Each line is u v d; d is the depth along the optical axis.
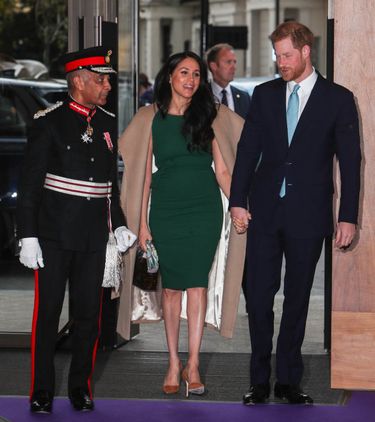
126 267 20.73
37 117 19.09
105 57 19.05
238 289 20.64
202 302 20.69
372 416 19.34
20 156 31.16
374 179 19.94
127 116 24.83
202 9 48.75
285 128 19.36
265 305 19.84
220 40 48.91
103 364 22.86
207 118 20.25
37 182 18.94
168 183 20.41
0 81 33.56
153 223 20.58
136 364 22.91
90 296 19.56
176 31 156.88
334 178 20.14
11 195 29.92
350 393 20.64
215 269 21.06
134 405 19.95
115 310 23.92
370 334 20.12
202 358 23.48
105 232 19.47
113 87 23.55
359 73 19.81
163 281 20.80
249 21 130.62
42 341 19.53
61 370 22.28
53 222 19.09
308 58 19.22
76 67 18.95
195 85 20.11
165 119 20.33
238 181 19.67
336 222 20.16
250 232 19.78
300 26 19.08
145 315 21.31
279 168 19.42
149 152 20.53
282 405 19.94
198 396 20.59
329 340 23.94
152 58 159.12
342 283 20.14
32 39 61.53
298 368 20.20
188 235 20.41
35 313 19.52
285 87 19.50
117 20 23.69
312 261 19.58
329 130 19.25
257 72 129.88
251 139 19.66
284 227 19.45
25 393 20.70
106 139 19.34
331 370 20.27
